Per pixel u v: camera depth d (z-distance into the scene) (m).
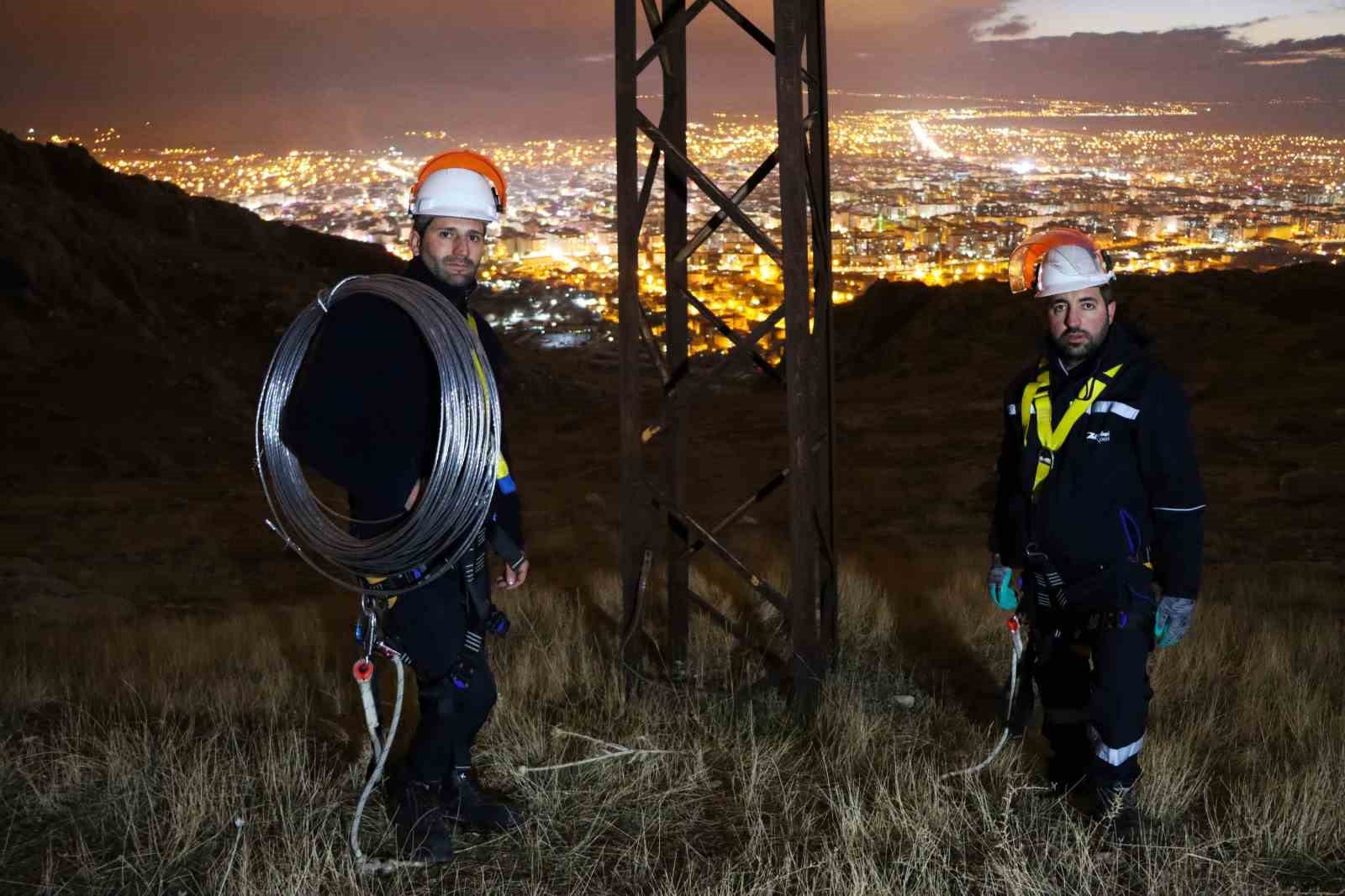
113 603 11.05
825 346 4.88
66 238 34.53
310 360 2.96
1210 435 18.39
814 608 4.37
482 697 3.21
